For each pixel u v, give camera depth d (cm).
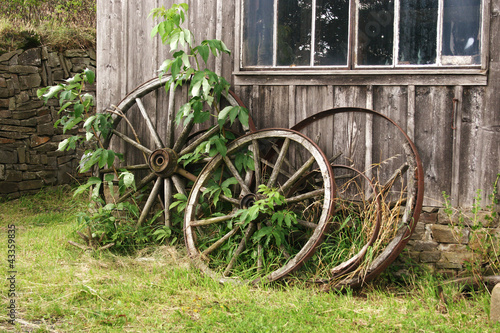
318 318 314
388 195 435
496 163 408
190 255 430
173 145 511
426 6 430
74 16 976
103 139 547
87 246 474
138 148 518
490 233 405
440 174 423
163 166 490
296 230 424
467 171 416
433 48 430
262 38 480
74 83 507
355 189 446
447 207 407
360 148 445
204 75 442
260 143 476
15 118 766
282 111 472
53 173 794
